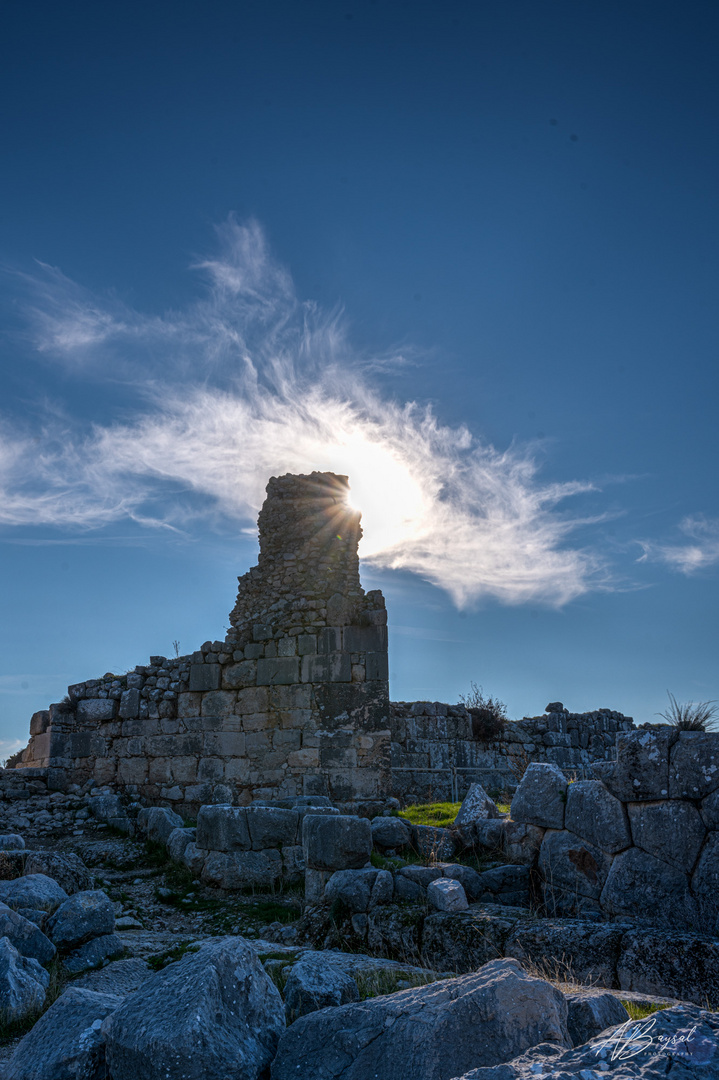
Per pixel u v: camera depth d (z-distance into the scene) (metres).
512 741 20.36
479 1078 2.94
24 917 7.02
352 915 8.03
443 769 17.84
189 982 3.96
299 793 15.12
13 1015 5.48
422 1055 3.50
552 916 7.70
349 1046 3.71
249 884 10.35
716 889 6.47
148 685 17.16
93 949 7.06
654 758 7.13
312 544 16.81
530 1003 3.59
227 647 16.56
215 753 16.08
